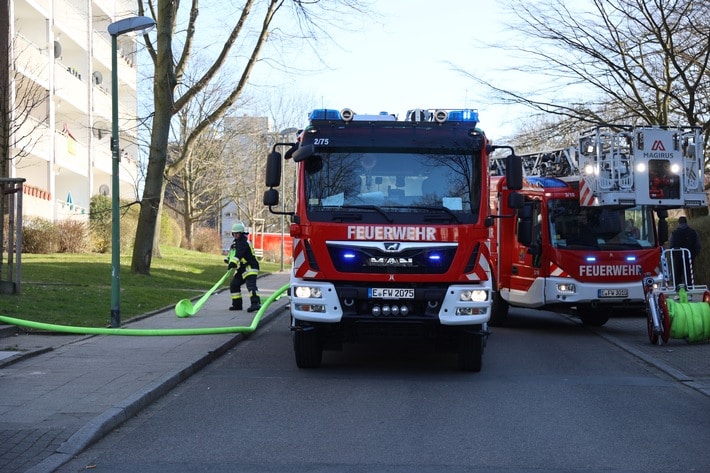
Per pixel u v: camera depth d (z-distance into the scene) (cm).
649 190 1423
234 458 635
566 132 2461
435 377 1020
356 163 1004
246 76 2638
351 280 974
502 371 1073
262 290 2502
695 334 1295
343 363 1130
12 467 589
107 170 4284
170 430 729
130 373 948
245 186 5212
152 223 2388
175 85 2394
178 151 4534
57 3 3506
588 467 615
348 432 723
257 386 947
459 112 1023
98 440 688
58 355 1076
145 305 1723
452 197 994
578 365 1133
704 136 2236
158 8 2338
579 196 1494
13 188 1504
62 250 2898
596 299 1458
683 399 888
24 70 2706
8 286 1488
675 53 2191
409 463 623
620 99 2366
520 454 651
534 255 1503
